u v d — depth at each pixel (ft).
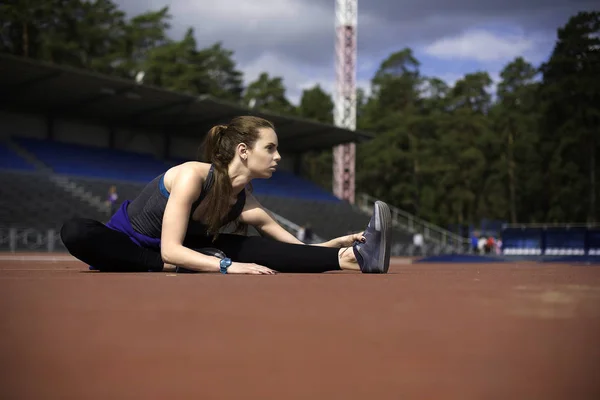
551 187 143.74
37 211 65.00
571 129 139.33
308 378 1.81
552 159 141.90
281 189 102.63
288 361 2.06
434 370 1.91
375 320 3.13
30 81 71.87
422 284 6.53
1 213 62.28
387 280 7.51
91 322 2.99
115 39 147.43
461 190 153.79
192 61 167.12
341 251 10.17
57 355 2.15
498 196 152.35
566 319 3.12
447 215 156.46
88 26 140.77
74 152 85.10
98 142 91.20
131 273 9.61
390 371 1.90
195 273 9.43
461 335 2.59
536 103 147.64
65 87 74.49
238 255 10.16
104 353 2.20
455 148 154.92
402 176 160.25
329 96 199.72
